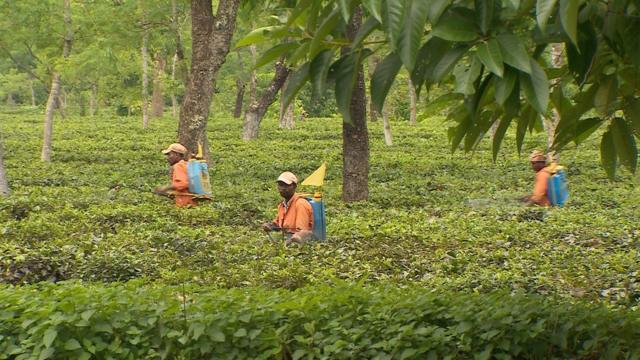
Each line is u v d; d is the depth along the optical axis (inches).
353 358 245.1
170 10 1103.0
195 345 253.0
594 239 539.5
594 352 249.3
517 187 975.0
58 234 526.9
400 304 263.1
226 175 1053.8
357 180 811.4
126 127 1854.1
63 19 1109.7
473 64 171.8
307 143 1480.1
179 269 428.1
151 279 434.0
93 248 475.5
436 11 163.9
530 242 535.8
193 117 824.3
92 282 414.6
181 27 1279.5
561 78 238.7
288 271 416.8
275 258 444.5
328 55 195.9
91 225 568.1
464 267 452.4
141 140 1565.0
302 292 291.6
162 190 661.3
